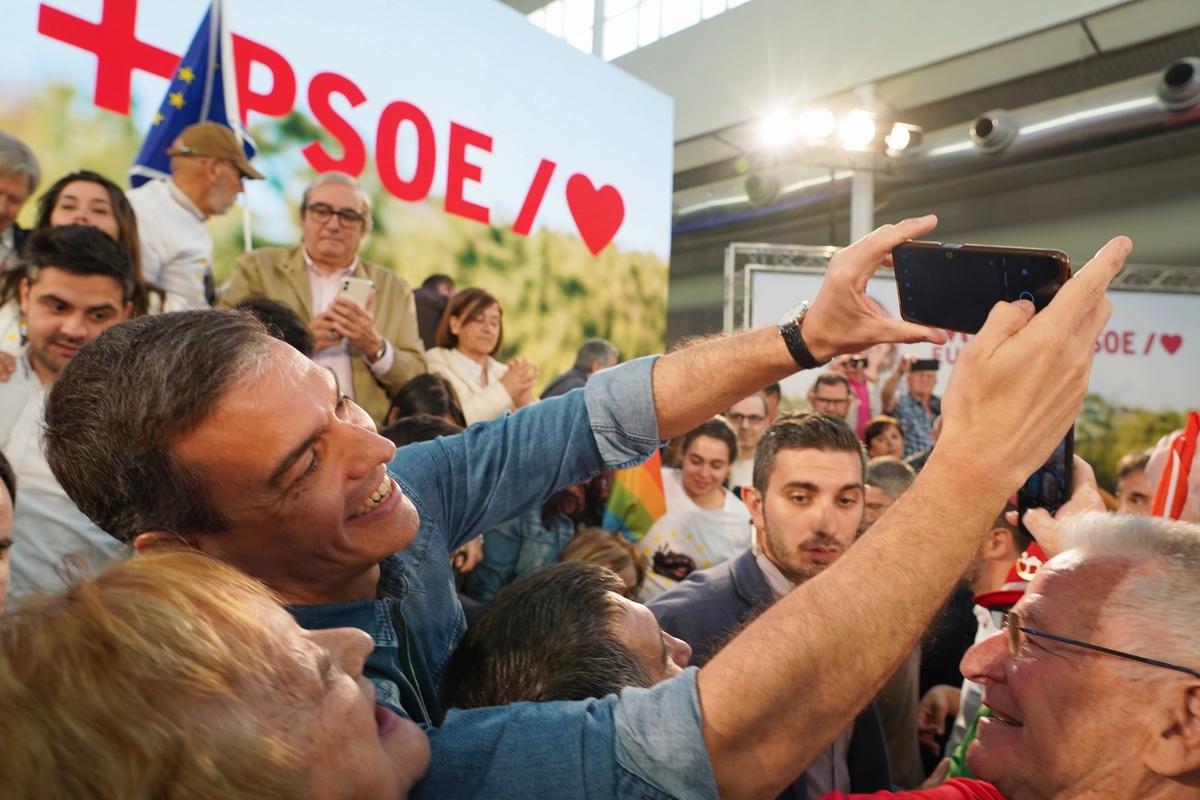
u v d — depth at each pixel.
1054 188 7.88
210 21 2.41
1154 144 7.15
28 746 0.45
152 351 0.74
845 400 4.77
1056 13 5.77
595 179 3.60
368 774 0.55
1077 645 0.86
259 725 0.49
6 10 2.09
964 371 0.61
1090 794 0.86
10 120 2.09
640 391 1.08
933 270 0.90
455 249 3.09
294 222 2.65
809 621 0.57
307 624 0.88
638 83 3.79
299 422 0.75
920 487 0.61
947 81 6.73
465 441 1.14
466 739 0.66
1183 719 0.80
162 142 2.35
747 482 4.45
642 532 3.46
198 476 0.73
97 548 1.95
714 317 9.82
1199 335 5.29
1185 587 0.84
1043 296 0.78
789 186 7.44
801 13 6.95
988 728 0.96
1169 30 5.88
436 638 1.07
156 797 0.45
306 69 2.67
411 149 2.96
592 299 3.59
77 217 2.17
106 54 2.25
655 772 0.58
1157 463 2.65
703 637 1.77
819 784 1.52
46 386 2.03
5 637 0.51
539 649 0.88
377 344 2.76
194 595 0.53
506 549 3.04
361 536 0.84
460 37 3.09
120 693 0.46
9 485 1.20
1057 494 1.18
